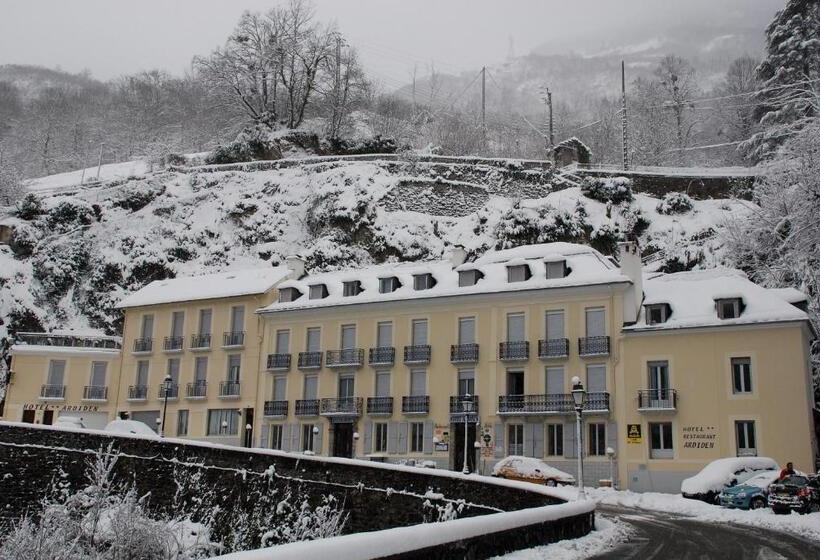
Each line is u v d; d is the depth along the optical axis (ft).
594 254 136.46
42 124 366.43
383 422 137.49
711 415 113.19
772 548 55.01
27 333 175.32
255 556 27.37
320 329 147.43
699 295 123.34
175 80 394.93
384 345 141.59
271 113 294.25
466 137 308.40
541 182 216.33
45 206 220.64
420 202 215.51
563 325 127.95
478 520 44.57
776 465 92.68
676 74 322.75
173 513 101.91
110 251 213.66
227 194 231.30
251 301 155.84
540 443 124.16
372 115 311.68
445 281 143.02
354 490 88.58
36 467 113.80
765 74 223.92
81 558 49.83
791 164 125.49
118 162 339.98
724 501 82.99
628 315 123.75
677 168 218.79
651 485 114.73
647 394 117.70
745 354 113.09
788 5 222.07
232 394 151.74
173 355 161.38
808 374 113.70
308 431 143.23
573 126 339.57
